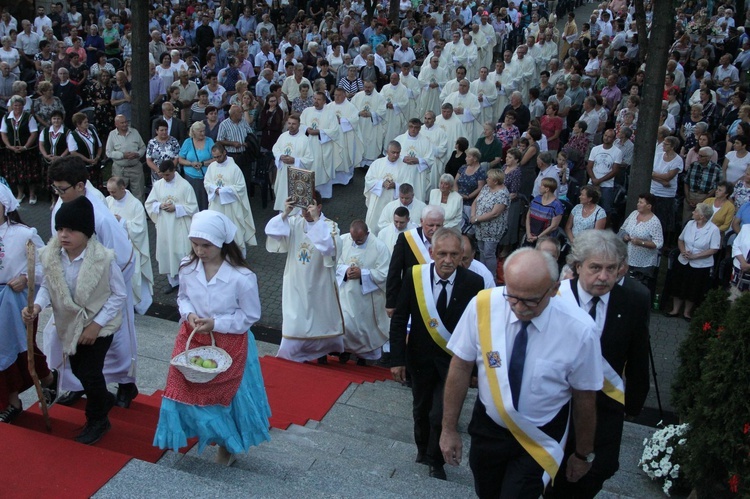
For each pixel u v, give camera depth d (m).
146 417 5.62
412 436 6.38
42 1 23.80
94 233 4.87
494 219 10.96
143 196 13.39
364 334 8.73
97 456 4.29
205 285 4.63
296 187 7.91
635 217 10.16
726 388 5.05
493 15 24.08
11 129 13.82
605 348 4.48
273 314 10.60
